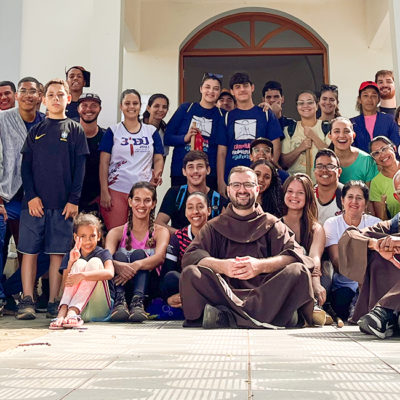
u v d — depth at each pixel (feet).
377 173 19.01
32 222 16.62
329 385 6.32
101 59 21.81
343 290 15.66
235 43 32.60
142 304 15.31
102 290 14.90
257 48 32.40
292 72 38.04
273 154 20.08
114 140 19.34
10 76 28.35
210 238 15.06
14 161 17.94
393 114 22.63
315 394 5.88
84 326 13.74
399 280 11.93
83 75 21.99
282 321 13.53
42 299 18.92
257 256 14.82
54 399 5.67
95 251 15.28
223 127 20.57
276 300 13.42
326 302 16.01
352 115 31.19
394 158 18.37
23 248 16.60
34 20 29.37
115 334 11.98
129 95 19.44
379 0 29.17
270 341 10.61
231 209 15.30
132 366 7.60
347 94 31.32
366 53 31.42
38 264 17.90
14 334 12.09
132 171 19.20
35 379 6.70
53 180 16.75
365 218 16.66
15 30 28.55
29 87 18.08
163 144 20.94
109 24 21.93
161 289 16.11
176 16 32.07
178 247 16.81
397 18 21.91
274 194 17.71
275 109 22.74
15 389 6.14
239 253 14.92
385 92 22.48
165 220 18.57
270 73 38.47
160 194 30.48
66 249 16.66
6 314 17.58
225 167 20.26
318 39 32.22
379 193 18.65
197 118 20.74
